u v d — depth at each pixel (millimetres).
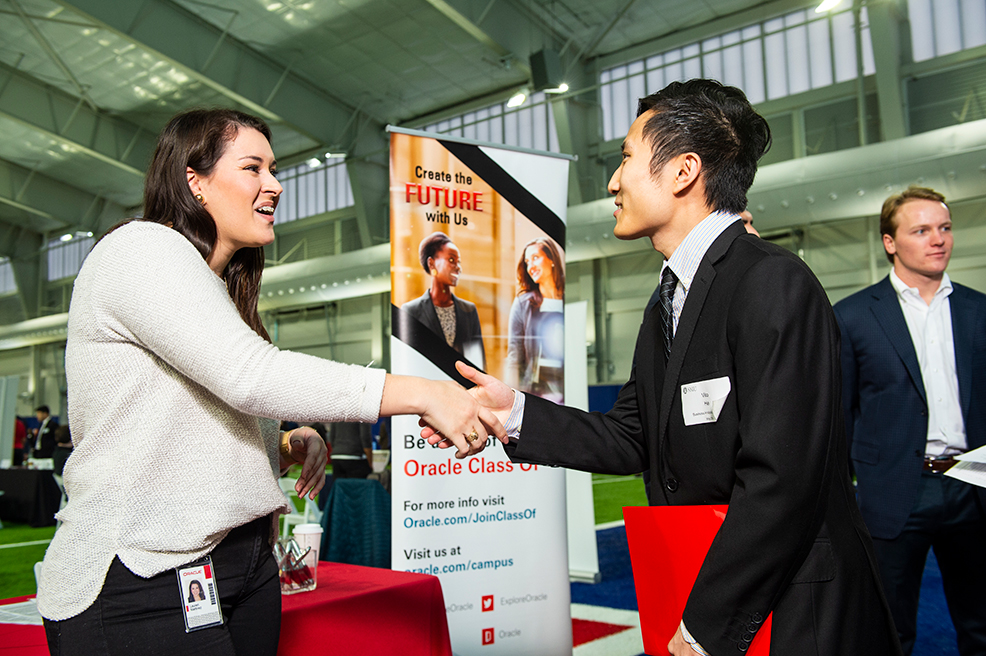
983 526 1708
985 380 1789
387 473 3734
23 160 16250
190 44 10695
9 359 22422
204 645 811
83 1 9312
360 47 11688
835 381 880
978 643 1735
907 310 1901
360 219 14023
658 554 943
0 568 5035
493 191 2414
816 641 822
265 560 930
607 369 12820
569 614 2357
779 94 10742
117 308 806
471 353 2320
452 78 12711
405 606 1519
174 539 800
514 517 2309
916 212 1827
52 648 802
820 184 9109
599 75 12305
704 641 821
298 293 14555
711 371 941
